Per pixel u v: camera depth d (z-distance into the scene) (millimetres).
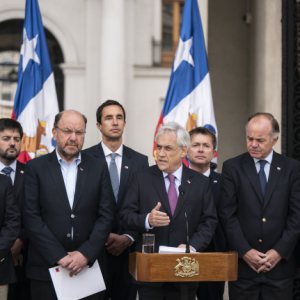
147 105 18172
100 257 4918
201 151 5430
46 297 4562
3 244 4621
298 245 5070
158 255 3793
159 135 4570
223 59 8891
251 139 4855
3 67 18578
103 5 17125
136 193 4746
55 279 4391
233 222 4922
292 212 4879
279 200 4855
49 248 4449
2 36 18438
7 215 4828
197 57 6973
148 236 4023
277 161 5031
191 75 6953
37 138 6750
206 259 3838
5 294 4926
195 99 6902
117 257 5500
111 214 4875
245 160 5090
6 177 4965
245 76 8883
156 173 4781
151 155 18062
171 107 6891
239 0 8867
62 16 18156
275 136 4875
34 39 6969
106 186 4941
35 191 4691
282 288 4805
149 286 4461
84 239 4684
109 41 16969
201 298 5582
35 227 4547
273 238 4812
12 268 4934
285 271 4820
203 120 6840
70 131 4691
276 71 7645
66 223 4633
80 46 18172
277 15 7648
